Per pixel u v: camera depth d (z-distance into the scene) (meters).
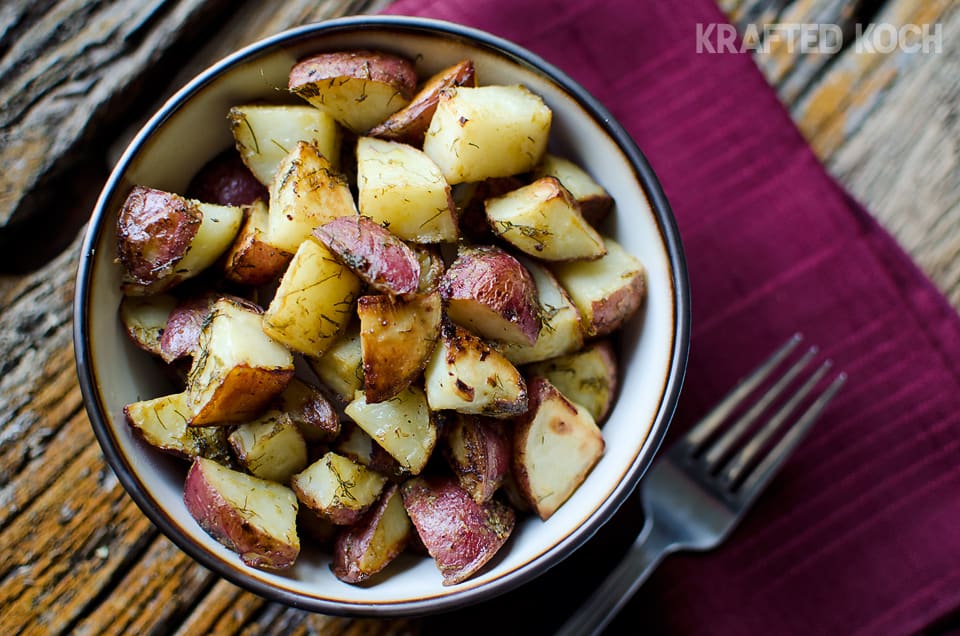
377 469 0.37
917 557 0.43
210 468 0.35
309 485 0.36
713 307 0.44
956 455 0.43
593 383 0.38
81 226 0.44
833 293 0.44
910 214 0.45
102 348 0.36
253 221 0.37
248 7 0.45
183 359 0.37
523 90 0.38
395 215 0.36
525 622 0.42
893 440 0.43
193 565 0.41
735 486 0.43
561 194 0.36
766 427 0.42
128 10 0.44
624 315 0.38
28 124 0.43
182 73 0.44
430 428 0.36
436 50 0.38
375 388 0.35
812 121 0.45
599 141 0.38
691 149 0.44
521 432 0.37
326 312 0.36
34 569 0.41
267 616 0.41
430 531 0.36
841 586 0.43
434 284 0.36
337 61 0.37
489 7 0.43
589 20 0.44
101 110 0.43
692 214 0.44
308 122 0.37
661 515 0.42
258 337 0.36
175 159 0.37
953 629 0.43
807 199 0.44
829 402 0.43
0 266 0.43
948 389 0.43
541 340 0.37
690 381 0.43
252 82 0.37
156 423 0.36
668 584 0.43
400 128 0.37
